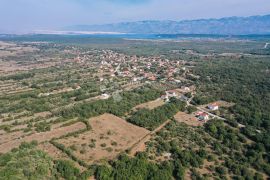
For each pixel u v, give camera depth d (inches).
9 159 5344.5
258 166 5565.9
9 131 7052.2
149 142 6427.2
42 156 5629.9
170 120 7765.8
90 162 5615.2
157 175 5187.0
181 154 5836.6
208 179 5187.0
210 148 6254.9
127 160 5565.9
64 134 6781.5
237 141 6560.0
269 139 6446.9
